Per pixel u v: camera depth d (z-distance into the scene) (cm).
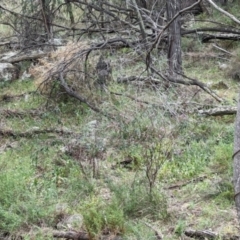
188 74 930
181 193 527
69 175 569
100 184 549
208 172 563
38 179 560
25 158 614
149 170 539
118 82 818
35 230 456
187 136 652
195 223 468
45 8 1023
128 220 470
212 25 1185
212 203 502
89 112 730
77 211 491
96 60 854
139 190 502
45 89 818
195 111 721
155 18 1005
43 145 654
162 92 754
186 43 1057
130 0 981
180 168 575
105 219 445
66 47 816
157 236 443
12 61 989
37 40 1040
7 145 670
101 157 609
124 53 891
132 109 710
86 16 1031
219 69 955
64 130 690
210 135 662
